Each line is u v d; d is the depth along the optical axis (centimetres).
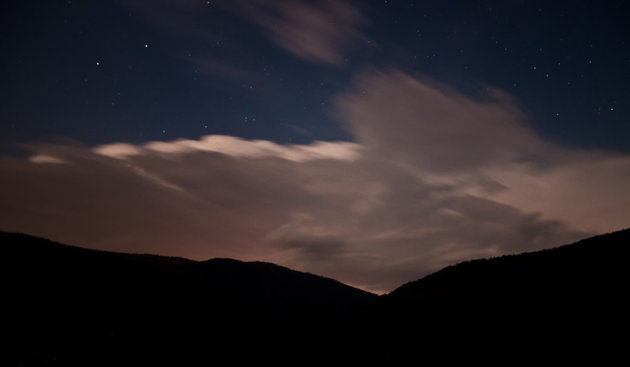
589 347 1752
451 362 1933
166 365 2503
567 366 1662
